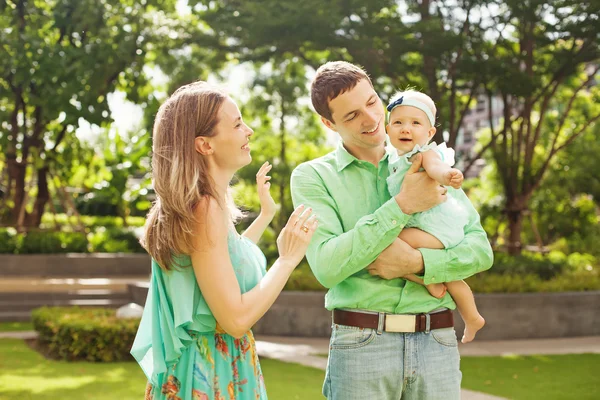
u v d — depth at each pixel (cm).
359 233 248
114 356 803
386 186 272
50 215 2258
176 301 239
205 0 1195
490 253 266
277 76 1511
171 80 1296
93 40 1312
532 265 1194
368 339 256
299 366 760
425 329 259
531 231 2047
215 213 236
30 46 1246
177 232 232
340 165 272
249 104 1588
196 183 235
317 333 997
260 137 1655
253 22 1114
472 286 1027
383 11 1220
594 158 1938
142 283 1153
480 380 691
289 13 1095
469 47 1180
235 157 247
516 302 996
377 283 259
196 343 245
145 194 1998
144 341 248
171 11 1340
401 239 264
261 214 293
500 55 1259
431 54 1119
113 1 1269
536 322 1002
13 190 1748
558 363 793
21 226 1606
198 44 1267
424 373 258
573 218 2020
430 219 265
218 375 245
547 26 1180
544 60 1319
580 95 1672
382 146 280
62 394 610
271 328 1007
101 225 2097
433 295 261
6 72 1302
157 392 247
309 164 275
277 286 241
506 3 1127
